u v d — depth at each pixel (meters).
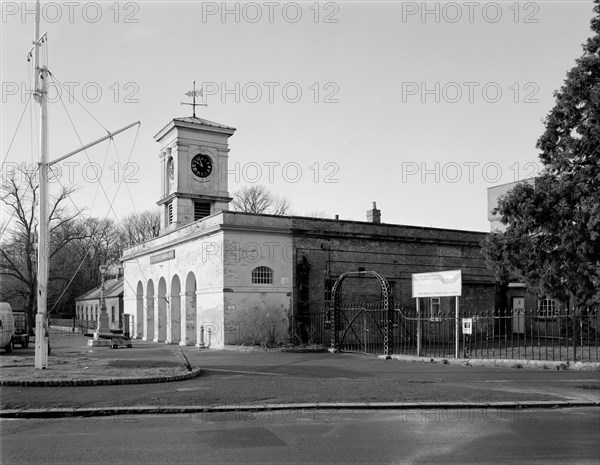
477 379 16.75
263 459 8.27
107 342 34.00
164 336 40.00
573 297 19.77
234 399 12.97
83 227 65.06
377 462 8.06
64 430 10.38
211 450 8.79
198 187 38.75
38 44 18.64
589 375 17.47
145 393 13.79
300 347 28.69
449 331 35.12
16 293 60.53
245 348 28.59
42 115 18.70
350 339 33.34
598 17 18.28
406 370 19.56
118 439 9.59
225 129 39.53
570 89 18.36
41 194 18.50
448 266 37.94
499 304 39.41
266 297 31.38
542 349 25.11
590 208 17.84
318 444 9.14
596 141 17.95
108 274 81.75
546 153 19.62
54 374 16.58
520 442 9.20
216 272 31.36
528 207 19.48
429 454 8.48
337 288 28.80
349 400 12.79
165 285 40.53
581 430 10.08
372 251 35.03
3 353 29.28
